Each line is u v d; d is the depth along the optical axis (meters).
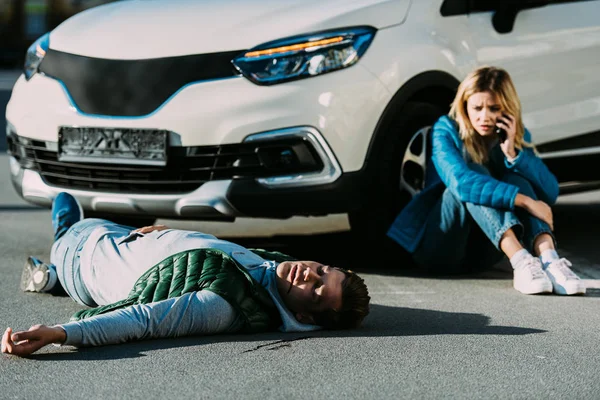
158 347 3.96
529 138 5.68
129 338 3.96
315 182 5.61
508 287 5.43
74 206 5.11
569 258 6.39
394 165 5.81
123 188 5.94
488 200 5.29
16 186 6.50
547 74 6.52
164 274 4.12
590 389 3.55
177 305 4.02
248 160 5.62
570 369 3.80
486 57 6.27
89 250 4.54
